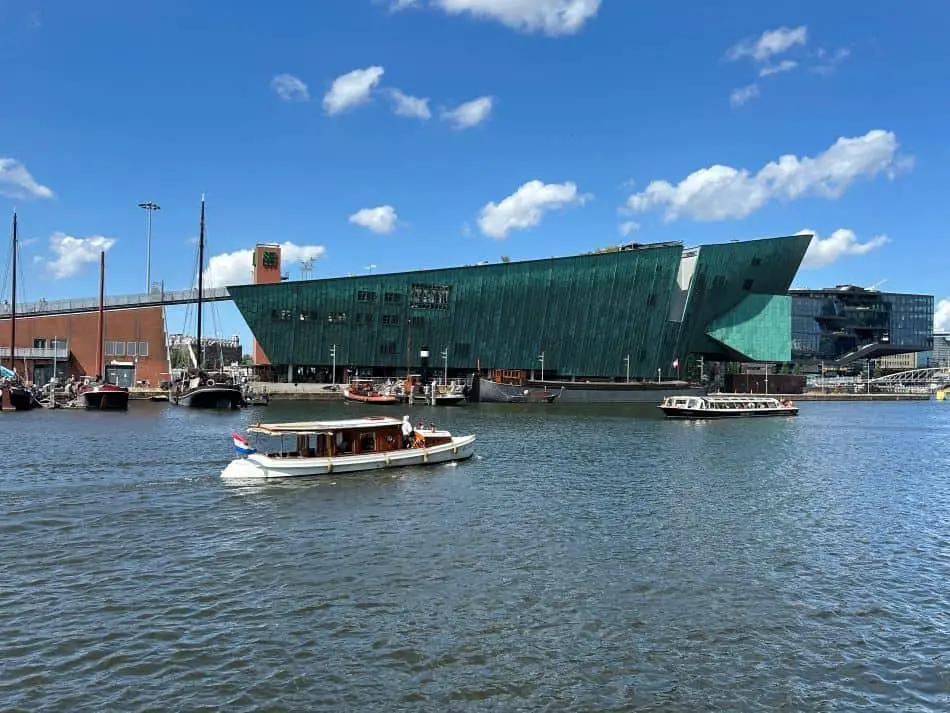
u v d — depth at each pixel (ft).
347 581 60.90
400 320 382.63
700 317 431.02
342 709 40.14
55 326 346.74
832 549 73.72
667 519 85.81
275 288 360.28
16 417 227.61
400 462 121.08
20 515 83.76
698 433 203.31
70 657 45.88
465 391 357.82
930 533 81.00
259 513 86.07
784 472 126.21
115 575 62.18
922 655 48.29
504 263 391.86
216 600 56.18
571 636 50.19
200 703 40.50
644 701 41.65
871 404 483.10
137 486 101.55
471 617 53.21
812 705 41.63
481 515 86.17
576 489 104.27
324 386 354.33
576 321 405.80
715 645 49.26
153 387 354.13
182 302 397.39
